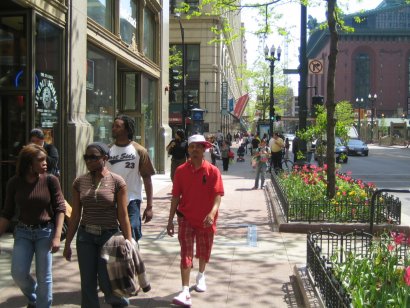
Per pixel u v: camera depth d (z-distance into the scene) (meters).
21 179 4.93
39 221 4.93
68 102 11.01
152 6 20.47
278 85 55.50
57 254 7.73
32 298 5.13
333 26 10.98
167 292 6.14
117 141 6.16
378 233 8.91
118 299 4.91
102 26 13.80
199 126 30.17
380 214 10.09
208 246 6.08
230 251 8.22
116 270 4.68
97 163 4.84
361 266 5.14
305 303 5.48
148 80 20.70
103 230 4.84
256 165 17.42
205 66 43.88
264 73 51.03
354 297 4.22
